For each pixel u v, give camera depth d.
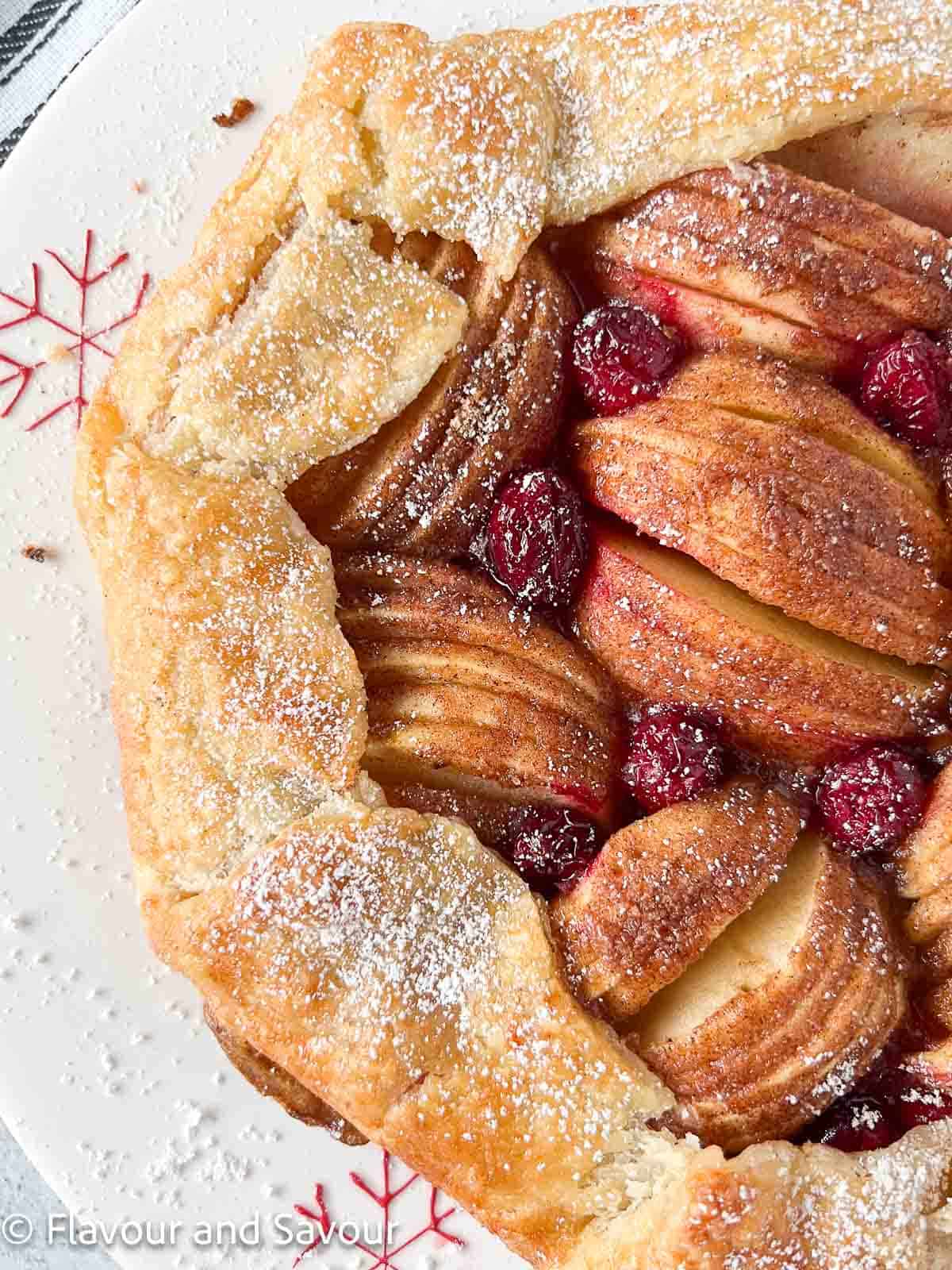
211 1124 0.29
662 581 0.26
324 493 0.27
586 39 0.27
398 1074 0.25
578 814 0.27
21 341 0.29
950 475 0.27
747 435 0.26
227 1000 0.25
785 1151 0.25
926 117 0.27
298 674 0.25
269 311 0.26
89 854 0.29
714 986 0.26
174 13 0.29
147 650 0.26
